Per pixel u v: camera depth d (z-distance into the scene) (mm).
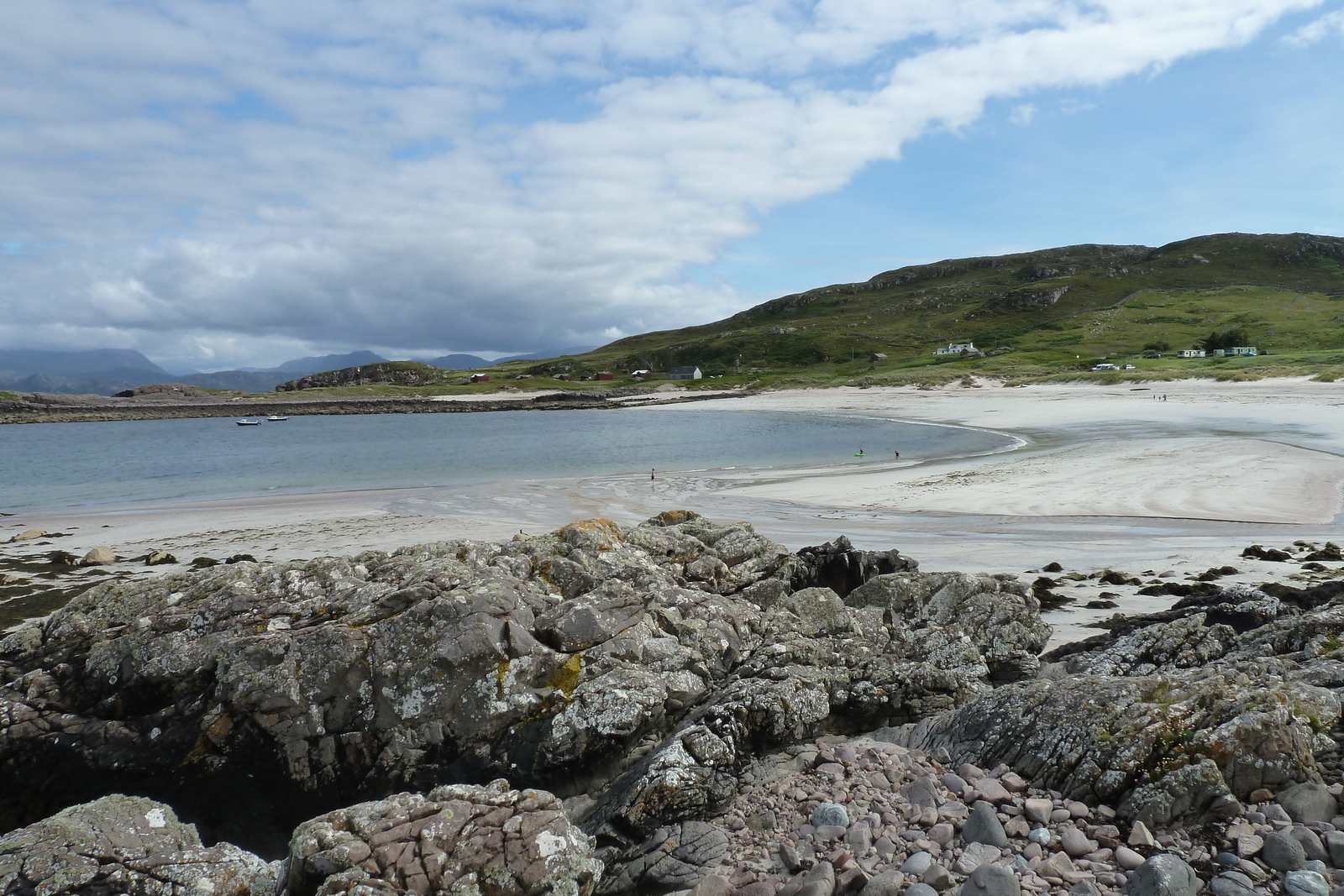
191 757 9359
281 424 137500
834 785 7535
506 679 9281
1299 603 12445
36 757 9656
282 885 6629
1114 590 18094
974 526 30094
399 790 9023
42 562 27234
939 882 5754
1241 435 55312
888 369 188000
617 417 138000
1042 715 7539
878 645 11375
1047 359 177125
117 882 6465
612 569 12570
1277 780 6273
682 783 7621
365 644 9484
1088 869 5770
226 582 11688
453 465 62375
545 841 6340
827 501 38094
